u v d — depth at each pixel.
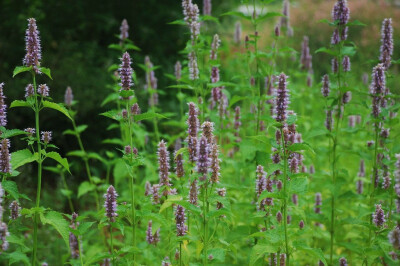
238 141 2.46
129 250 1.95
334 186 2.21
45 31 4.05
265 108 2.41
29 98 1.96
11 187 1.91
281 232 1.96
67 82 3.67
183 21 2.36
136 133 2.58
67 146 3.76
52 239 2.51
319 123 2.64
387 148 2.26
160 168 2.00
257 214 2.00
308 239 2.32
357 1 5.93
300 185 1.98
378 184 2.18
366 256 2.02
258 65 2.34
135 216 1.99
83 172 3.76
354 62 4.55
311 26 5.56
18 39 3.98
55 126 3.72
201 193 1.95
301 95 2.90
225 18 5.05
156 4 4.52
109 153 2.59
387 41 2.20
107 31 4.32
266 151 2.15
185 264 2.00
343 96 2.26
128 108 2.00
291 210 2.13
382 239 2.00
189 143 1.93
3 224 1.80
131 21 4.47
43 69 1.95
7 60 3.87
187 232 1.97
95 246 2.40
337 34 2.23
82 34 4.33
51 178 3.57
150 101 2.71
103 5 4.34
